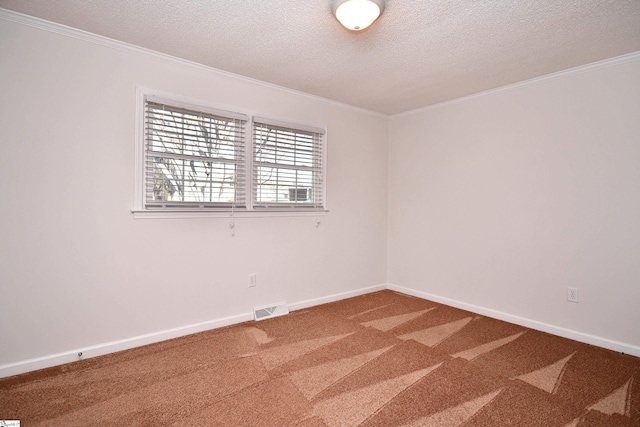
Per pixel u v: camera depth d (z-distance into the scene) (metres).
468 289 3.36
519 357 2.31
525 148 2.93
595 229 2.55
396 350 2.41
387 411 1.71
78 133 2.20
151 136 2.50
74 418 1.63
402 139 4.02
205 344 2.49
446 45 2.29
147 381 1.97
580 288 2.62
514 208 3.01
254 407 1.73
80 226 2.22
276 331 2.76
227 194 2.88
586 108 2.58
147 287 2.49
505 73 2.78
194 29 2.13
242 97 2.92
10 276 2.01
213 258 2.80
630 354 2.37
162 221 2.54
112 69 2.31
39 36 2.06
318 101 3.46
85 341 2.25
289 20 2.01
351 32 2.14
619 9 1.84
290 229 3.29
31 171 2.06
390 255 4.16
